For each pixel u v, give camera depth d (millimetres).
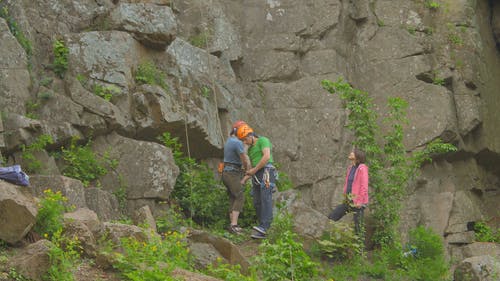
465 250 14484
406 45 16344
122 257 8812
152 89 13297
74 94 12789
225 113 14766
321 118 15664
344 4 16844
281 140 15570
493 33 17844
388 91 16172
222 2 16656
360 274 11797
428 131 15703
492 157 16953
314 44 16484
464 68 16391
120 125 12898
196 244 10508
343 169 15336
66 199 9984
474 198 16438
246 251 12102
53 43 13219
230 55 15781
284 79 16219
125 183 12602
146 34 13742
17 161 11883
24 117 11992
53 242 8648
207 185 13562
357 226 12672
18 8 13094
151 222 11500
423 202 15242
